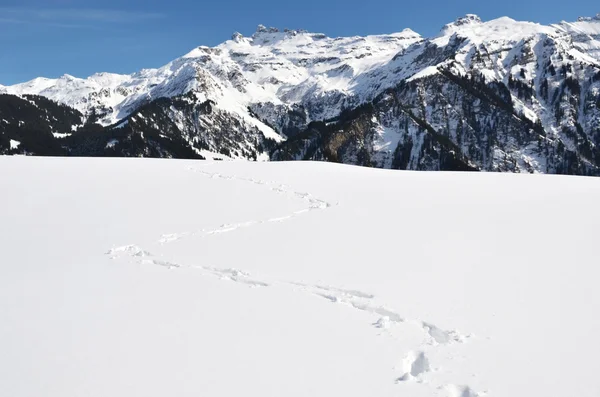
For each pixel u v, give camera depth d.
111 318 8.70
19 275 11.35
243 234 15.52
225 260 12.60
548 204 20.61
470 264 12.16
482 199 21.86
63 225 16.56
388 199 21.73
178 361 7.14
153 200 20.84
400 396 6.34
